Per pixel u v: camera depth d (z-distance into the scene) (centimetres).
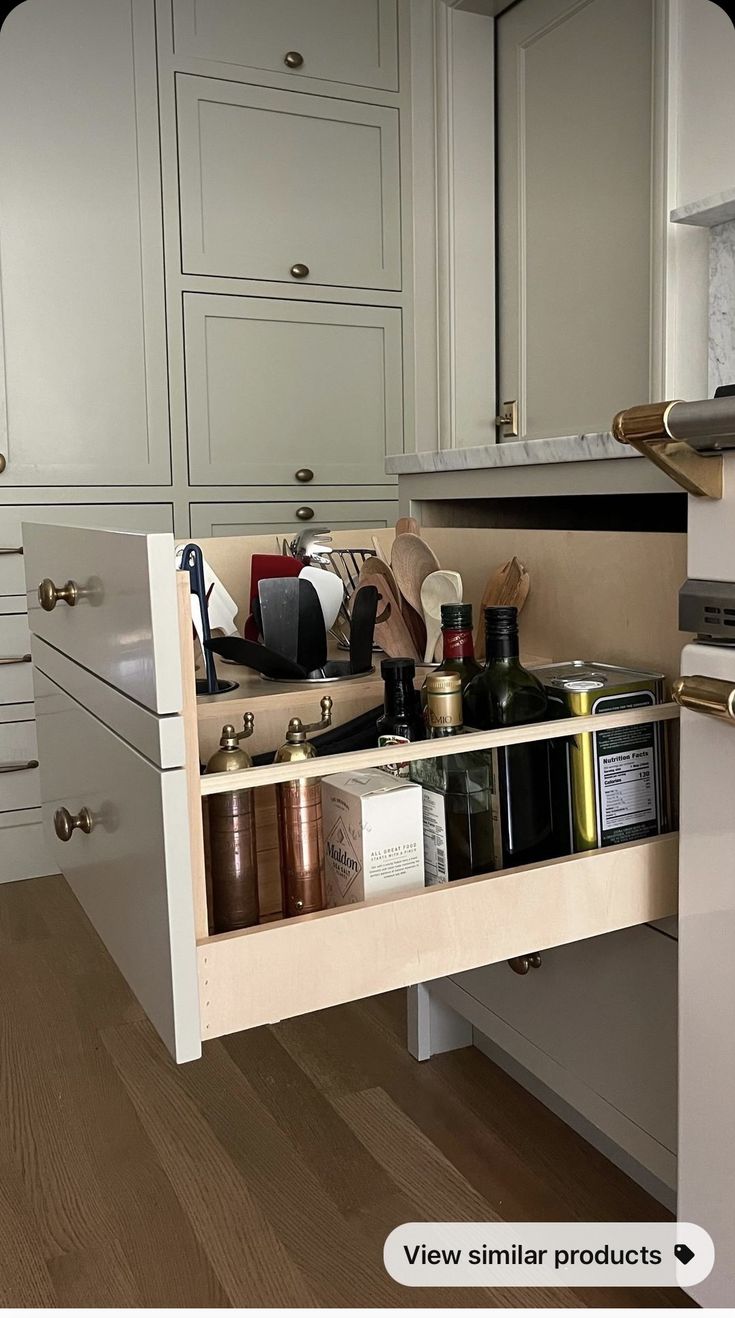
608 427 264
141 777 77
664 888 94
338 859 92
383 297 290
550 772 98
